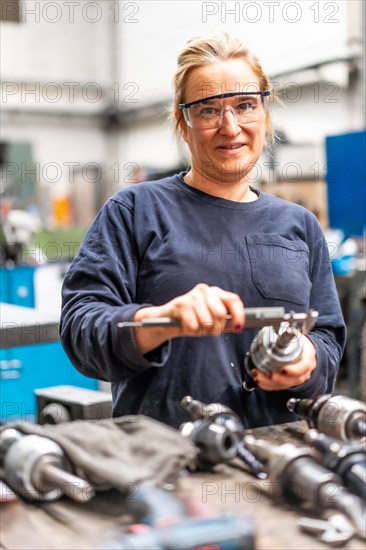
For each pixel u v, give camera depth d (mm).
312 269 1236
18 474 749
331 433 883
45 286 3834
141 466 756
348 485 727
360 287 2873
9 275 3545
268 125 1278
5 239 3668
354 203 2969
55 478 729
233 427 836
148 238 1147
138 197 1175
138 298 1146
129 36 7762
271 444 812
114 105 8188
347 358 3117
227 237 1167
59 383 2426
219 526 577
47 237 4066
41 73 8016
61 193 6652
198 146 1156
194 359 1105
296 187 3289
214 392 1105
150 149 7734
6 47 7801
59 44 8008
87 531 676
